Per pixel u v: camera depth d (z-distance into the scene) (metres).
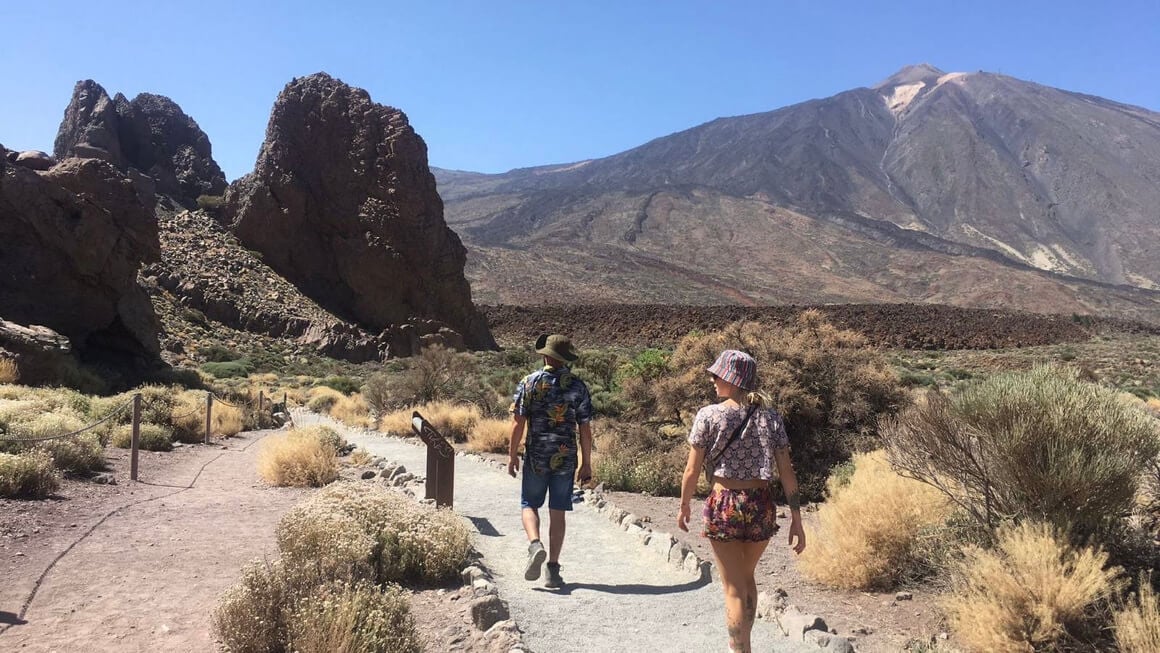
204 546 7.72
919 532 6.81
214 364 44.16
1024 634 4.85
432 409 22.38
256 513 9.70
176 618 5.54
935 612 5.90
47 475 9.74
